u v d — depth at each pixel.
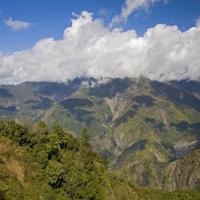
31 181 130.88
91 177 171.25
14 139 151.00
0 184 114.25
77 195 146.12
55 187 140.75
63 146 178.38
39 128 171.75
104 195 166.88
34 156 147.62
